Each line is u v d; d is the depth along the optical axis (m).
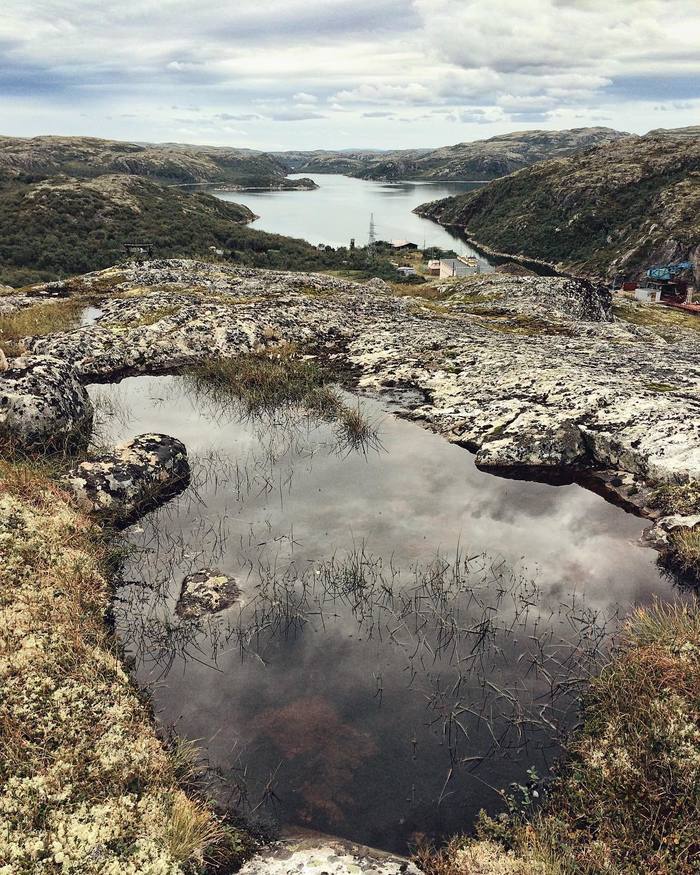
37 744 2.87
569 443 4.98
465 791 2.91
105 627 3.55
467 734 3.09
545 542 4.20
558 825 2.70
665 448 4.65
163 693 3.28
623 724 3.02
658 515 4.36
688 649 3.21
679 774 2.76
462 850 2.63
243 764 3.00
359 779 2.95
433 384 6.50
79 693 3.08
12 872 2.29
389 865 2.60
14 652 3.16
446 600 3.76
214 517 4.47
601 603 3.71
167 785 2.88
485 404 5.83
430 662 3.42
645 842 2.55
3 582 3.49
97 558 3.93
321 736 3.10
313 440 5.54
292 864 2.61
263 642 3.53
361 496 4.70
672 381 6.11
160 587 3.86
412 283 49.00
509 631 3.57
